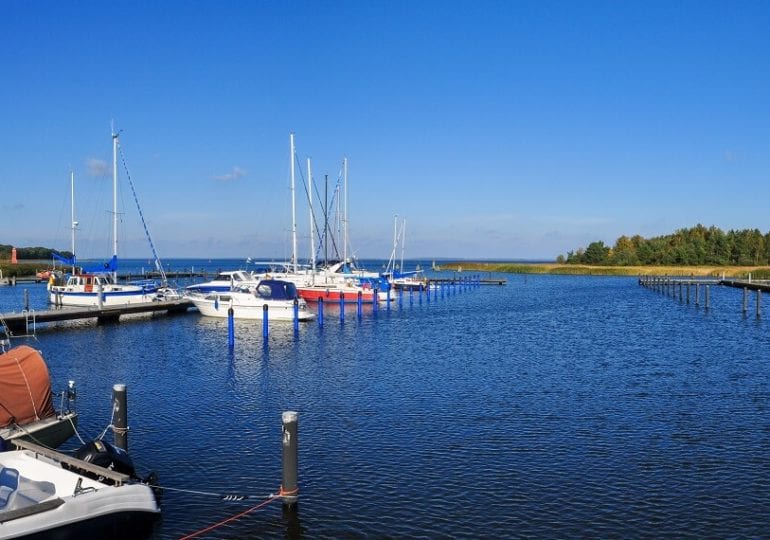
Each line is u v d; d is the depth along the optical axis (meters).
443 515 13.43
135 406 22.67
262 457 17.11
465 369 30.27
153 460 16.86
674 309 66.19
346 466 16.36
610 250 190.12
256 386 26.16
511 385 26.44
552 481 15.31
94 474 12.62
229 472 15.98
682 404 23.00
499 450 17.64
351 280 71.38
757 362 32.19
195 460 16.88
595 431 19.52
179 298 59.03
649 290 102.50
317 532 12.69
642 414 21.58
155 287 61.16
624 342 40.44
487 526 12.91
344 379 27.70
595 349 37.28
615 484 15.12
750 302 75.12
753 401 23.44
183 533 12.67
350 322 53.12
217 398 23.95
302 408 22.41
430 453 17.39
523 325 51.00
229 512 13.62
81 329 46.28
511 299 83.44
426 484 15.12
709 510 13.64
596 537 12.41
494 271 189.50
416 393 24.84
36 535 10.53
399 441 18.48
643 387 26.00
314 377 28.17
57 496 11.65
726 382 27.00
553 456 17.14
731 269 154.12
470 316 58.88
